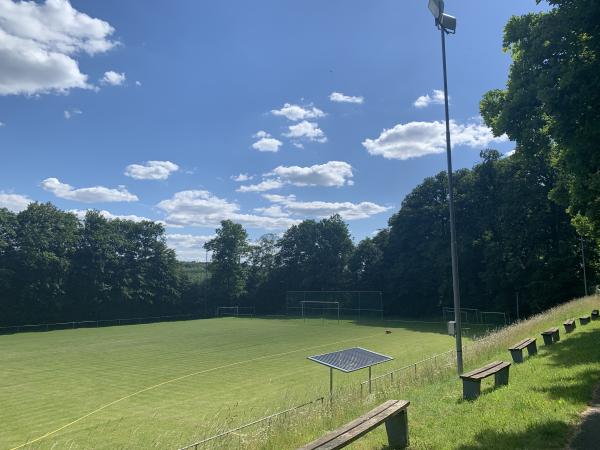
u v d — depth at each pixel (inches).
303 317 2891.2
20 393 840.3
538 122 637.9
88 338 1822.1
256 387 859.4
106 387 885.8
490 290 2251.5
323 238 3464.6
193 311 3181.6
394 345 1470.2
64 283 2581.2
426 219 2738.7
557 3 555.5
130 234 3009.4
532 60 597.0
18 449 540.1
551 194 931.3
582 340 633.0
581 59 522.0
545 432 264.5
